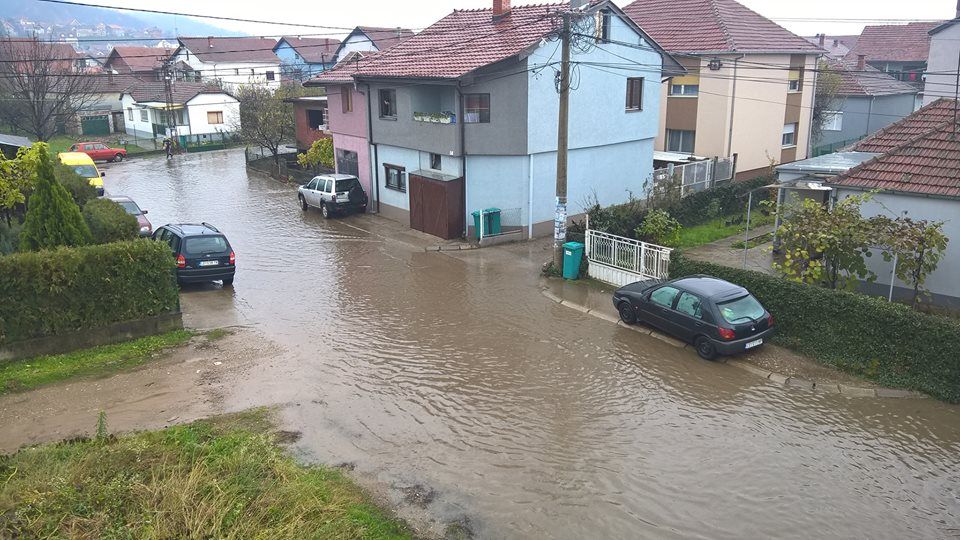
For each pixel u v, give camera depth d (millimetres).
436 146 23859
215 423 10930
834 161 21047
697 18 31719
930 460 10242
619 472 9859
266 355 13844
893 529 8656
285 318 16125
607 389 12570
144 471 8617
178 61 67875
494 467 9938
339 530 7945
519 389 12531
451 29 27297
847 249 14672
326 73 31438
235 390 12203
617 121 25016
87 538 7238
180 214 28328
